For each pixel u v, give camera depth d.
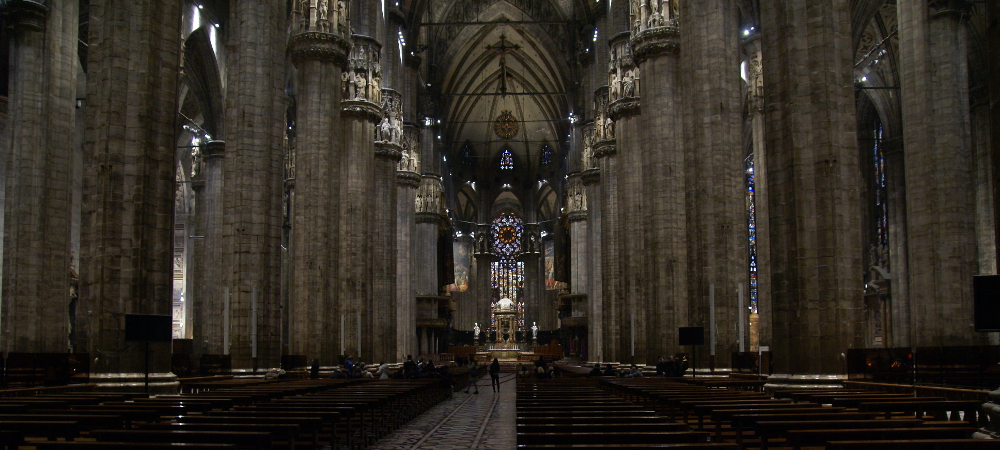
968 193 26.42
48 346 26.45
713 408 10.05
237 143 24.83
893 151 43.38
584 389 18.20
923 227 26.08
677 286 30.42
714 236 24.48
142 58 17.53
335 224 31.44
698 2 25.33
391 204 46.19
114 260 16.89
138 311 16.98
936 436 7.50
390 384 21.08
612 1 42.31
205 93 42.28
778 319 17.11
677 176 30.69
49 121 27.33
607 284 47.47
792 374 16.59
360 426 14.31
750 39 34.00
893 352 18.41
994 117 8.33
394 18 48.00
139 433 7.86
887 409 10.88
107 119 17.19
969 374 17.56
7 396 13.94
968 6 27.28
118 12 17.45
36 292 26.45
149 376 16.64
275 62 25.69
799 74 16.98
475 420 20.64
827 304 16.33
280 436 10.62
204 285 42.25
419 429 18.20
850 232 16.62
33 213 26.78
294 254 30.77
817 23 16.92
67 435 8.34
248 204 24.62
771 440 10.92
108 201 16.97
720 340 24.20
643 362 37.50
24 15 27.28
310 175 30.81
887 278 43.78
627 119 39.97
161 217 17.72
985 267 36.53
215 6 40.62
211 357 23.64
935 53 27.25
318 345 30.41
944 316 25.56
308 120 30.91
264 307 24.55
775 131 17.47
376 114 38.97
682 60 26.30
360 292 37.44
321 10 31.14
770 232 17.50
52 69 27.52
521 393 15.89
